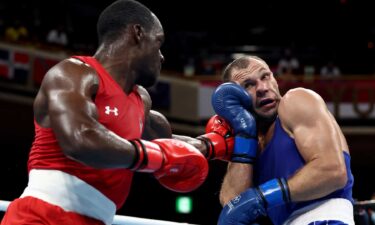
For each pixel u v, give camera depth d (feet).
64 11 41.88
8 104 34.45
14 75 34.35
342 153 8.15
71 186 7.00
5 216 7.19
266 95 8.87
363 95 41.57
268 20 52.95
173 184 7.15
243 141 8.82
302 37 51.01
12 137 36.99
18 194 38.42
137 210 41.60
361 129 41.45
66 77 6.75
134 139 6.83
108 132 6.52
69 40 41.14
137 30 7.33
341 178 7.94
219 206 41.73
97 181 7.15
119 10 7.37
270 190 8.11
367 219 11.75
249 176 8.80
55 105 6.53
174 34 47.50
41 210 6.84
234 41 50.57
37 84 35.50
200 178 7.11
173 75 41.04
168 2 54.39
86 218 7.09
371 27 49.78
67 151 6.42
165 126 9.25
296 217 8.35
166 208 42.11
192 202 42.16
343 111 41.81
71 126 6.37
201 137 9.13
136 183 41.68
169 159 6.83
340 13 50.83
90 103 6.68
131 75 7.40
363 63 47.09
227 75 9.39
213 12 54.85
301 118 8.29
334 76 41.98
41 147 7.17
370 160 44.19
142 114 7.84
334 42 50.01
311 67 44.83
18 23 37.60
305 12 51.60
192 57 46.60
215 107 9.03
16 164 38.32
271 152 8.73
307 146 8.10
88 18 45.39
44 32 39.52
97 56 7.39
